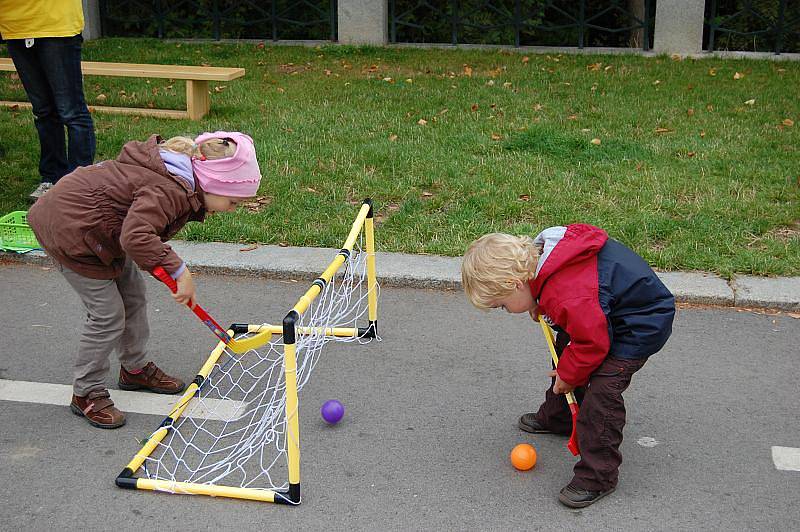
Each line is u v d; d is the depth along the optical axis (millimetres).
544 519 3160
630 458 3520
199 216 3477
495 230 5730
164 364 4320
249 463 3516
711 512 3186
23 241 5547
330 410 3729
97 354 3688
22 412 3873
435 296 5059
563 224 5789
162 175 3318
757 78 9977
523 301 3078
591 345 2953
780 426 3727
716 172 6664
